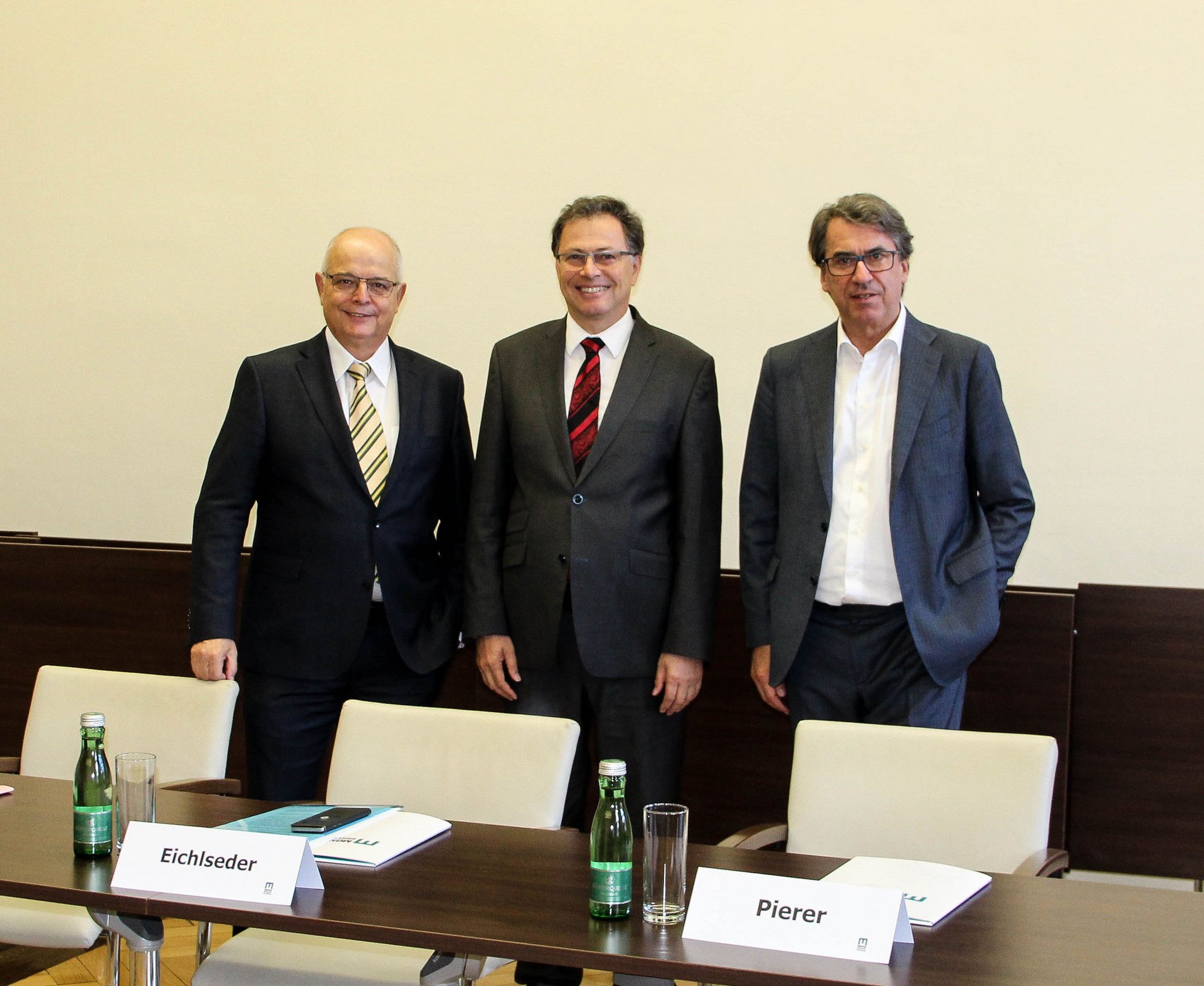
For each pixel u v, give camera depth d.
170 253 5.25
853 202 2.68
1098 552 4.35
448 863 1.91
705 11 4.67
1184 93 4.22
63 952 2.41
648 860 1.65
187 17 5.20
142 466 5.30
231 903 1.70
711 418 2.95
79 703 2.81
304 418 3.04
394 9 4.98
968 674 3.17
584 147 4.81
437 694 3.19
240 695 3.65
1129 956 1.54
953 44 4.43
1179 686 3.07
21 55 5.39
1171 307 4.25
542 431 2.93
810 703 2.79
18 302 5.42
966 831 2.24
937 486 2.68
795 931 1.56
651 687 2.91
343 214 5.06
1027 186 4.38
